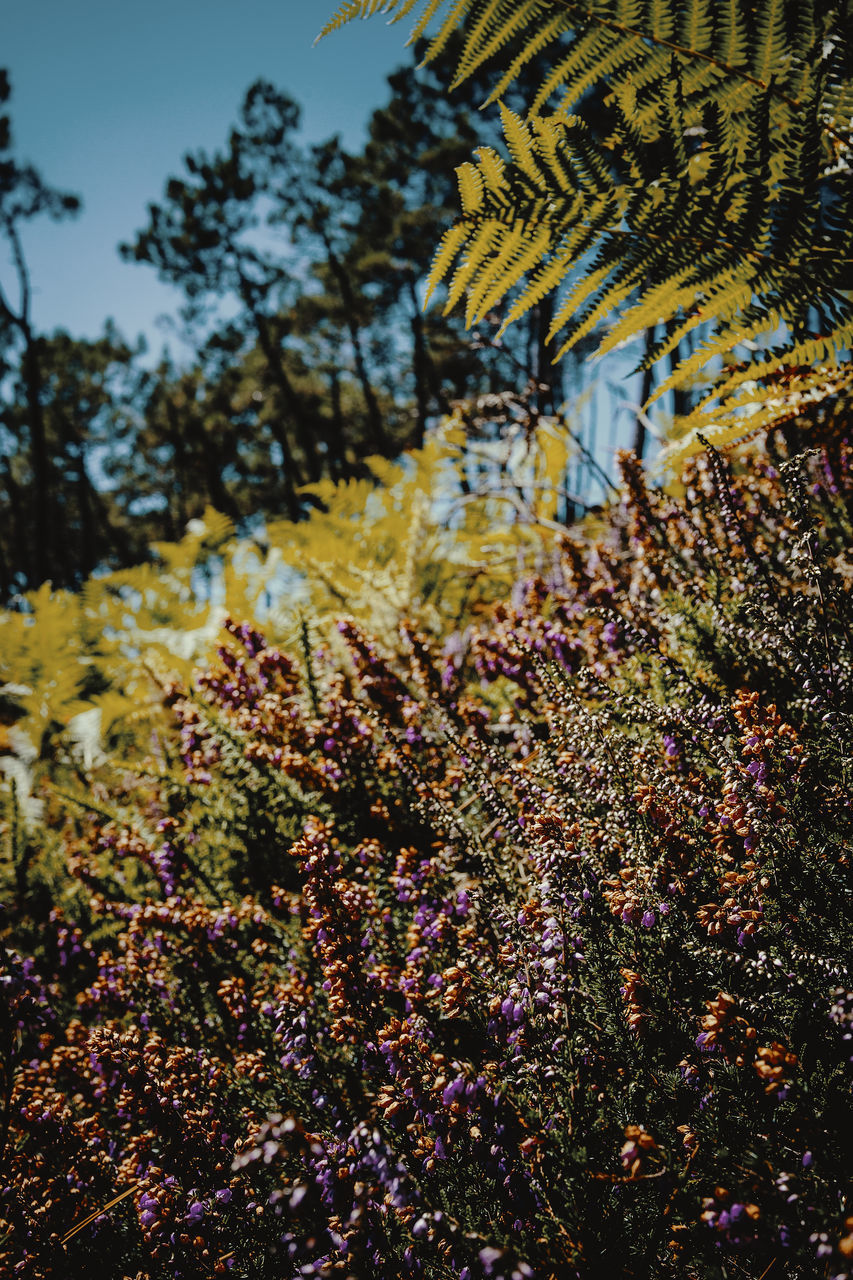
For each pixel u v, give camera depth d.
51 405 29.33
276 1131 0.88
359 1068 1.35
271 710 2.14
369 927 1.51
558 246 1.66
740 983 1.13
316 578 4.02
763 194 1.46
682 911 1.20
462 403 4.91
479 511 5.10
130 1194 1.34
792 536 1.40
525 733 1.94
